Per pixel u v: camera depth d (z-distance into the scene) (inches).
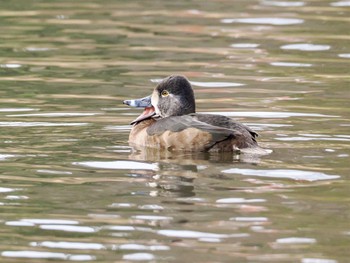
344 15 991.6
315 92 699.4
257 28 936.9
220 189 461.7
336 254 383.6
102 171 498.0
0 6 1028.5
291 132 577.0
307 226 411.2
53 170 498.9
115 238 402.3
